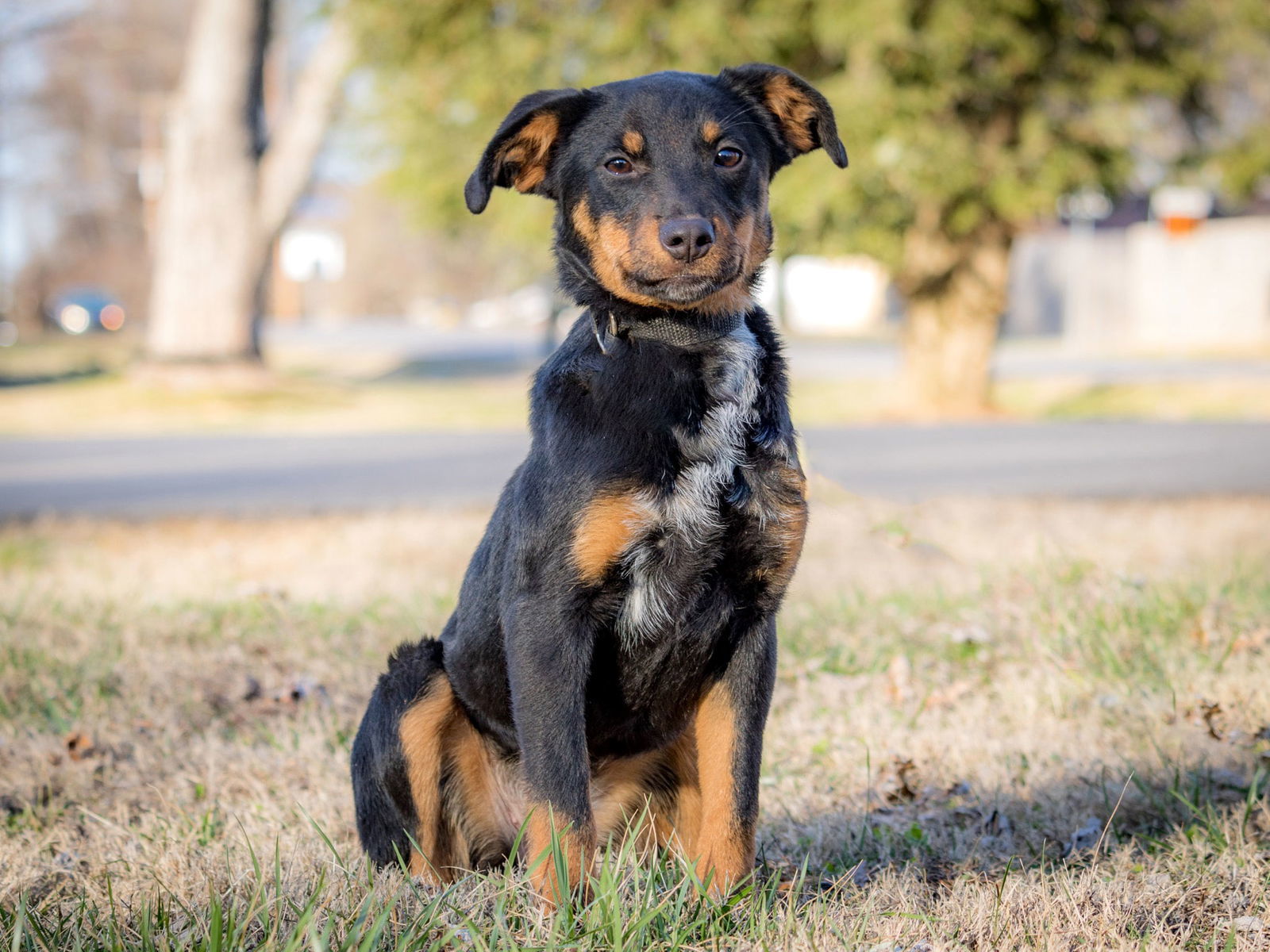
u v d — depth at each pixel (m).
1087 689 4.79
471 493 11.20
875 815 3.96
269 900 3.04
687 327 3.40
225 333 19.83
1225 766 4.07
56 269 49.62
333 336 45.53
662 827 3.70
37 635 5.95
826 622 5.98
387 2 14.70
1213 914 3.15
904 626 5.84
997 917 3.06
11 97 39.50
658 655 3.38
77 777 4.36
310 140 19.59
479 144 15.26
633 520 3.22
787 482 3.40
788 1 13.76
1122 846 3.63
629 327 3.41
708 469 3.29
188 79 19.47
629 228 3.44
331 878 3.29
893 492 10.42
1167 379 21.14
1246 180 16.14
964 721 4.68
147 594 7.10
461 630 3.62
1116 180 15.70
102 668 5.41
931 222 15.75
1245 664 4.82
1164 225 26.27
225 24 19.00
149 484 12.00
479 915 3.04
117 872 3.53
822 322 53.06
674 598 3.33
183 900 3.24
